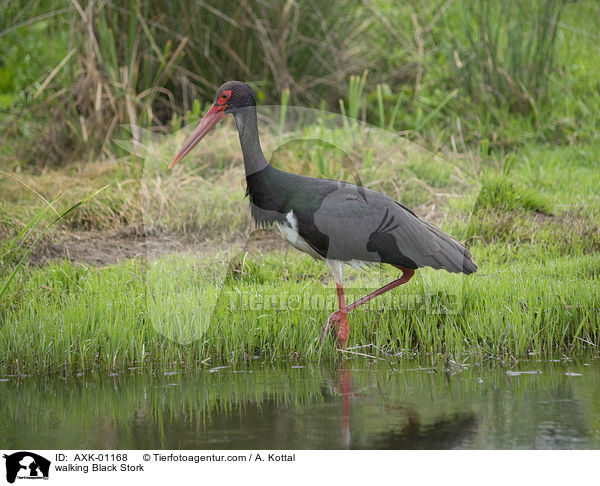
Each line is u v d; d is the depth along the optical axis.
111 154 14.95
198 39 16.34
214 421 7.46
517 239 11.98
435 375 8.79
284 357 9.59
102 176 14.12
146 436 7.13
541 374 8.71
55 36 18.45
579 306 9.77
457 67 17.36
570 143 16.25
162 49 16.39
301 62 17.36
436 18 19.73
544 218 13.08
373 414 7.54
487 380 8.55
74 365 9.22
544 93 17.22
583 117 17.06
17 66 18.42
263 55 16.83
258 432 7.15
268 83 16.62
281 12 16.86
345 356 9.56
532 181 14.46
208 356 9.44
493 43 17.48
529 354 9.44
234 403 7.96
